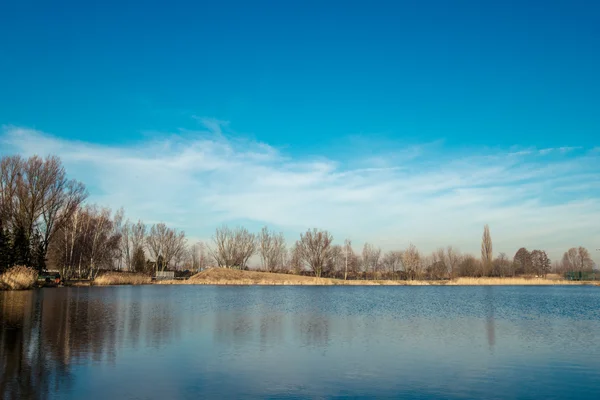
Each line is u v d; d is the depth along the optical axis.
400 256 122.06
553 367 14.78
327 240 109.38
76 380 12.04
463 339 20.50
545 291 72.69
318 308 36.34
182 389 11.51
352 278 117.25
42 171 61.97
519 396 11.55
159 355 15.58
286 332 21.94
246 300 44.84
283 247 122.94
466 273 111.75
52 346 16.72
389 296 55.81
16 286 51.50
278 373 13.43
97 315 27.31
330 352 16.86
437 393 11.69
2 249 54.34
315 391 11.66
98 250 82.19
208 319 26.70
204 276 94.00
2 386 11.32
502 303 44.66
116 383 11.84
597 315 32.31
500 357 16.31
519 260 173.62
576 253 171.25
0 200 58.75
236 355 15.91
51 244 78.81
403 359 15.77
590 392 11.92
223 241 116.31
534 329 24.28
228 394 11.21
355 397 11.20
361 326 24.75
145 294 51.97
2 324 22.58
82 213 77.56
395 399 11.09
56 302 36.34
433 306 40.09
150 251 112.81
